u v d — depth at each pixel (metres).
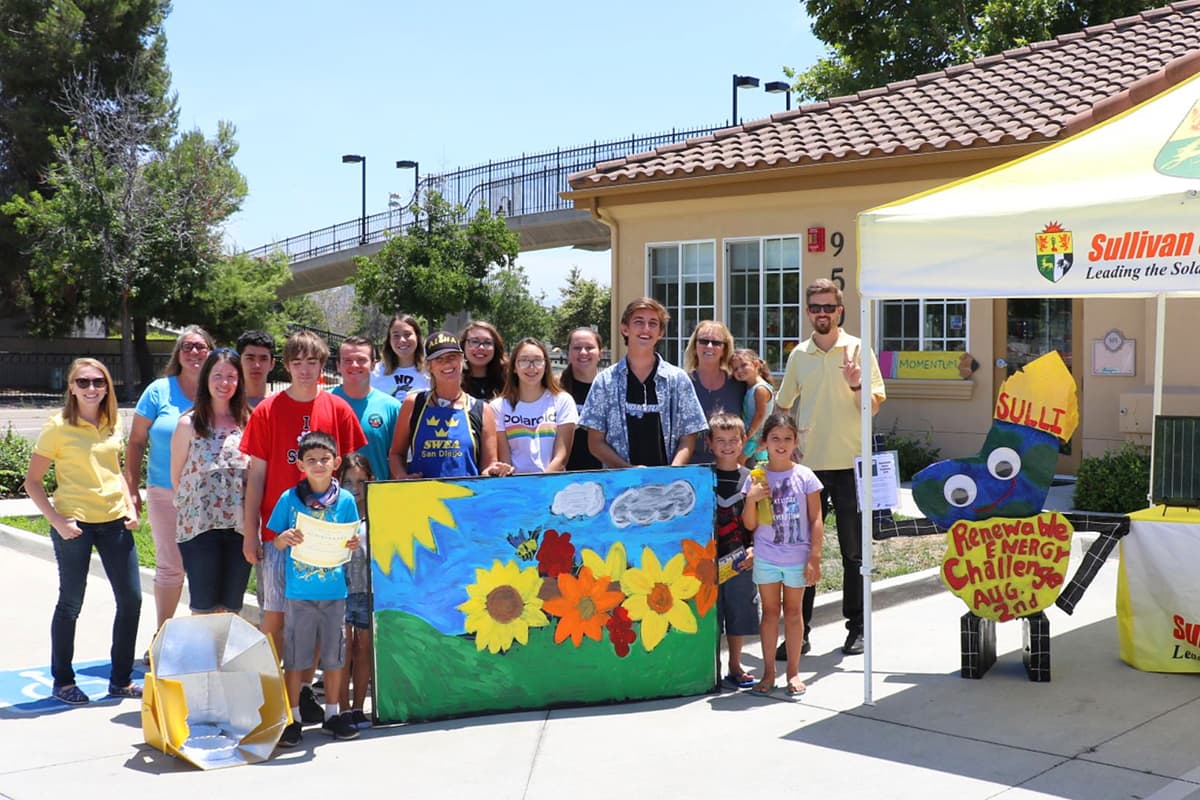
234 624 5.45
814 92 27.14
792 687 6.05
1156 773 4.77
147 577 9.08
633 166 14.80
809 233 13.34
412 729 5.57
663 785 4.73
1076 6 22.91
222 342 39.72
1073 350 12.16
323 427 5.64
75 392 6.04
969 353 12.74
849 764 4.93
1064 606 6.25
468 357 6.90
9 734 5.55
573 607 5.87
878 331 13.45
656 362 6.29
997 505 6.26
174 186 37.50
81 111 37.84
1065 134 10.66
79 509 6.03
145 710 5.30
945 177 11.99
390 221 35.00
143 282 36.88
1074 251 5.25
